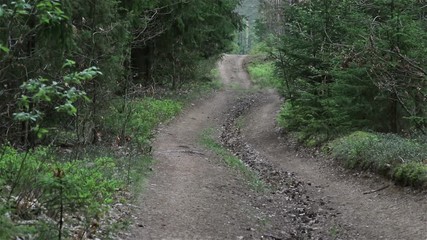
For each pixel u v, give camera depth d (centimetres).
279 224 934
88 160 1144
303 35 1906
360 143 1388
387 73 1316
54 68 1052
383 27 1367
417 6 1491
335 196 1156
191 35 2714
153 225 800
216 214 921
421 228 832
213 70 4872
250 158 1780
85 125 1427
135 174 1126
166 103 2622
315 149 1720
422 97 1402
